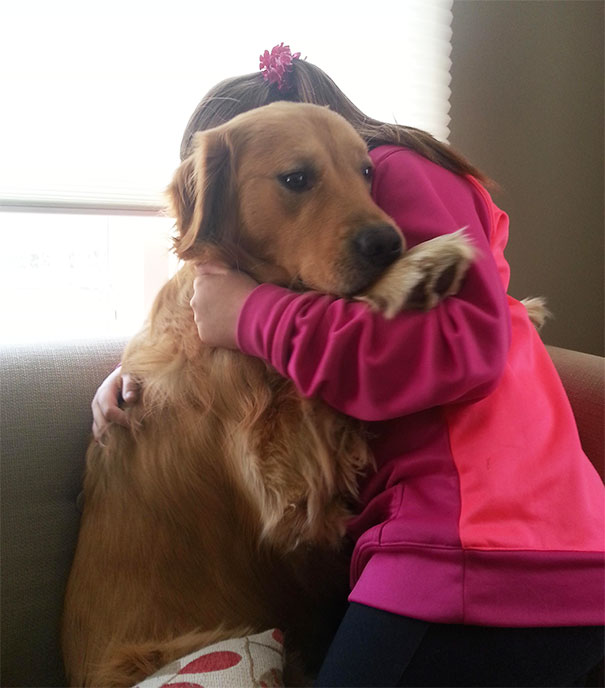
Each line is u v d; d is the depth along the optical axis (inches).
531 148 83.2
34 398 52.3
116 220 80.3
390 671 31.5
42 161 66.8
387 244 33.2
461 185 39.2
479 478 32.5
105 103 68.2
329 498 38.8
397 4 74.5
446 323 31.0
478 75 80.7
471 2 79.0
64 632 46.5
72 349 57.6
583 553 31.4
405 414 34.0
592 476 37.0
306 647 46.8
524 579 30.5
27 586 48.4
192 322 43.5
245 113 40.6
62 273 80.4
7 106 65.4
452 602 30.1
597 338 88.7
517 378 36.6
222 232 40.9
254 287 38.5
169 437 43.1
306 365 33.5
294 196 37.5
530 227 84.9
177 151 70.6
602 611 30.6
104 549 44.8
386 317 31.8
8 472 49.2
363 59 75.0
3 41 64.7
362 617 33.0
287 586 45.8
